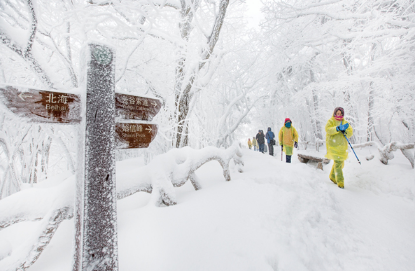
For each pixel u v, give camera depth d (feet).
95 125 3.66
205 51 14.47
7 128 10.35
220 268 4.01
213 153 9.01
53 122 3.61
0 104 3.18
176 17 14.12
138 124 4.86
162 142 14.39
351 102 30.89
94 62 3.71
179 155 8.18
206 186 9.01
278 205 6.84
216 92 25.22
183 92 14.74
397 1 19.92
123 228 5.14
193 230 5.05
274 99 42.96
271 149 27.96
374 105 28.17
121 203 7.15
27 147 11.80
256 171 11.69
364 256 5.86
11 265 3.78
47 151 12.87
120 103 4.53
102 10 10.89
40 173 12.28
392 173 12.16
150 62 14.10
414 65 20.99
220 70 21.74
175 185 7.34
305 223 6.49
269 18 20.33
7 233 5.14
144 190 6.43
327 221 7.33
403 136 30.60
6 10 8.60
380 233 7.29
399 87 21.31
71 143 13.47
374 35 19.81
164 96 15.15
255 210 6.32
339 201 10.03
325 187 10.40
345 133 12.05
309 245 5.54
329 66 30.45
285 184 9.38
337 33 21.93
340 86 25.18
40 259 4.26
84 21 9.24
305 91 30.12
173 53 14.40
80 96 3.90
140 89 15.24
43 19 10.17
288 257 4.58
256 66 24.35
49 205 4.39
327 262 5.34
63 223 5.54
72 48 12.50
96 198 3.59
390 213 8.96
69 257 4.34
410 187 10.53
